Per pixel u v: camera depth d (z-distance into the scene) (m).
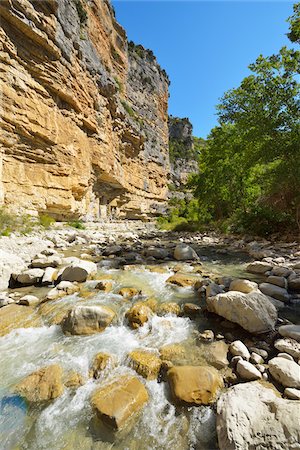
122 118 29.55
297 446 1.71
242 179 18.30
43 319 4.08
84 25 22.28
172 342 3.38
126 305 4.53
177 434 2.12
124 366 2.95
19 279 5.80
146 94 42.91
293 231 12.83
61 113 18.03
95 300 4.73
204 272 6.84
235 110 13.30
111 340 3.47
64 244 10.86
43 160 15.99
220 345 3.25
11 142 13.67
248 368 2.65
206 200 22.92
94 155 23.08
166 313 4.27
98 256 8.96
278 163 12.67
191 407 2.34
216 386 2.50
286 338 3.24
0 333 3.69
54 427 2.21
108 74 27.64
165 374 2.79
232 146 17.72
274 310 3.79
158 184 43.53
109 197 29.94
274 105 10.99
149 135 41.66
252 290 4.57
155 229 25.05
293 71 10.94
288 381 2.42
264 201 16.22
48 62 16.25
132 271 6.90
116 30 33.78
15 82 13.88
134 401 2.38
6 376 2.83
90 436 2.12
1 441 2.10
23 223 12.14
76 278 5.85
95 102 23.05
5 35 13.34
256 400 2.14
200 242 13.77
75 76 19.34
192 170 67.12
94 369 2.87
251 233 14.48
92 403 2.39
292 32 11.38
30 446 2.05
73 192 19.53
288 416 1.90
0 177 12.78
